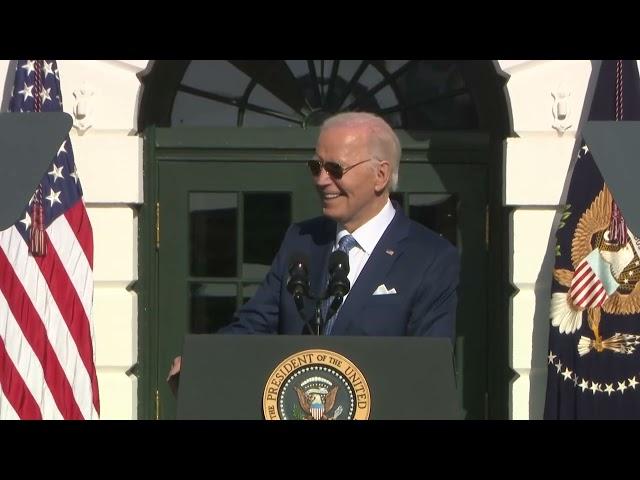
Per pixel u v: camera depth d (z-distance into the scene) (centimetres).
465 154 1551
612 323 1353
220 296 1561
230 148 1552
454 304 1005
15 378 1295
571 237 1373
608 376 1354
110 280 1463
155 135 1544
